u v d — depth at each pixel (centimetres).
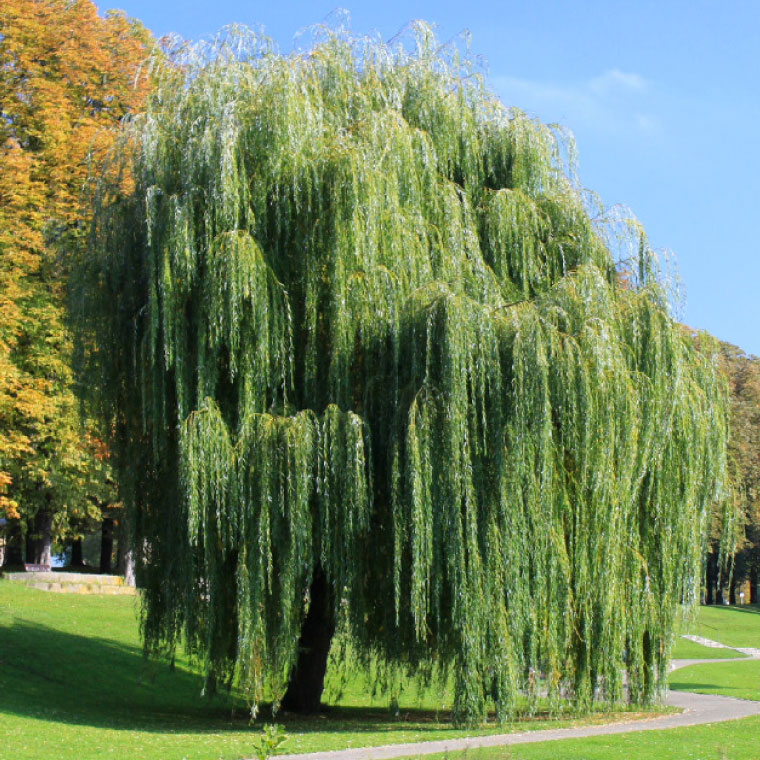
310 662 1959
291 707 1962
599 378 1634
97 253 1784
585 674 1705
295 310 1708
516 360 1579
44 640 2347
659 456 1769
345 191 1644
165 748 1358
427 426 1561
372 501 1606
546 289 1828
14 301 2720
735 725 1719
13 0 2975
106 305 1783
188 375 1641
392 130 1725
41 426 2722
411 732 1602
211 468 1548
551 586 1630
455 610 1562
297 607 1603
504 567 1587
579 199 1923
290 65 1781
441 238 1734
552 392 1623
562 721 1773
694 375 1927
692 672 3106
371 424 1659
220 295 1583
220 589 1636
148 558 1816
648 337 1777
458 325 1567
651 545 1809
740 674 3078
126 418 1833
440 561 1572
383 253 1666
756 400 5506
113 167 1792
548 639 1638
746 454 5100
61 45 3080
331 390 1641
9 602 2730
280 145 1662
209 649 1603
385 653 1709
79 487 2988
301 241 1683
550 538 1628
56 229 2066
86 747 1345
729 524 2025
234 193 1617
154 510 1809
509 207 1820
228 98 1716
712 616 5594
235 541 1593
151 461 1823
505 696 1590
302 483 1547
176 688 2245
